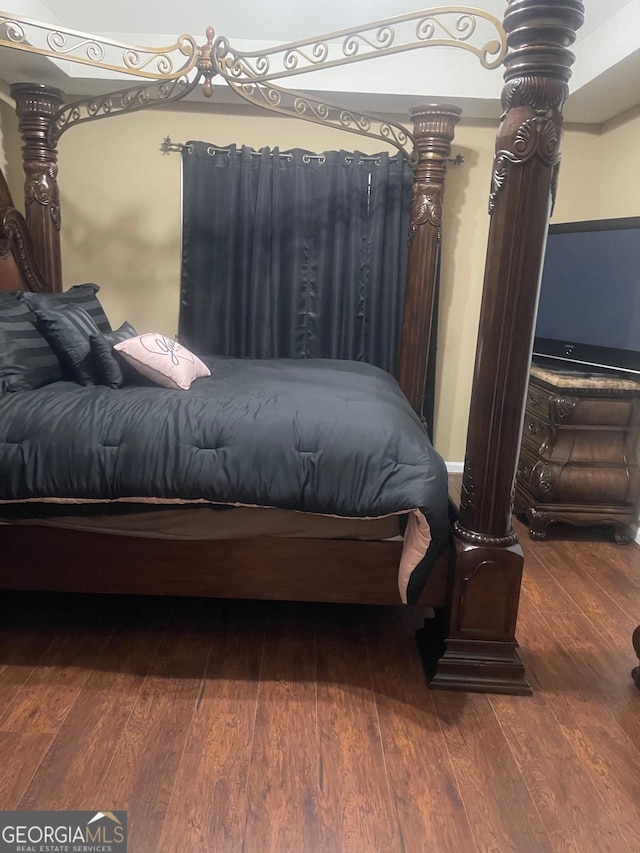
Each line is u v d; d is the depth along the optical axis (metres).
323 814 1.55
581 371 3.38
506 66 1.79
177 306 4.07
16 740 1.75
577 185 4.04
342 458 1.94
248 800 1.58
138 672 2.07
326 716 1.90
